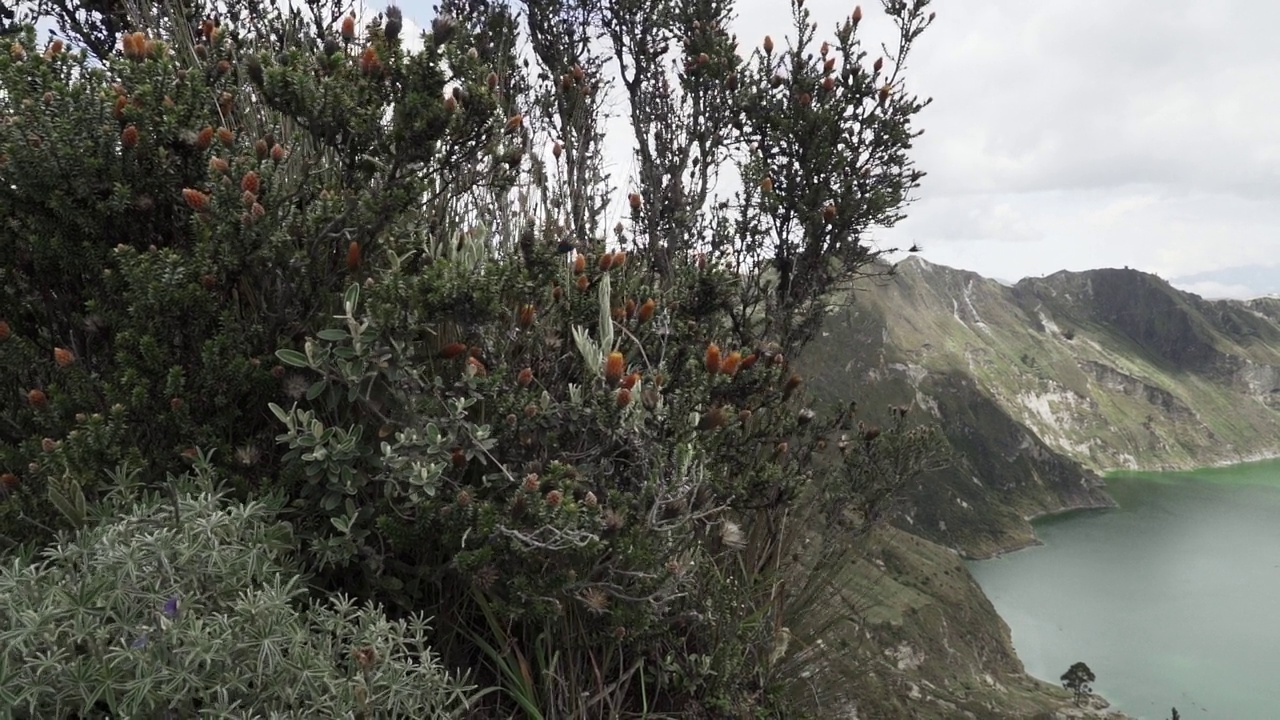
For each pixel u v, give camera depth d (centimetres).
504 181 256
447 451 194
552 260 237
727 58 401
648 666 245
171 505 156
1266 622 7569
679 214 383
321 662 144
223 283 198
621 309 259
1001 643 4456
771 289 389
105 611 133
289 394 194
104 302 200
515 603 195
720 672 245
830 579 348
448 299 197
